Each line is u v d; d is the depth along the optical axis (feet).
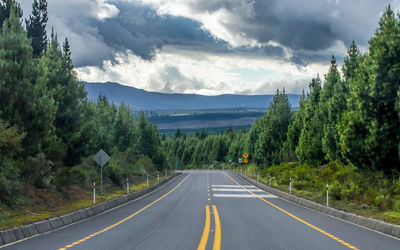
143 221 51.88
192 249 32.45
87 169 103.71
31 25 108.88
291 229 44.62
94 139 84.38
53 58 77.97
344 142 64.03
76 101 76.59
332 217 57.62
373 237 39.86
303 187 107.14
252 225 47.75
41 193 63.41
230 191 114.83
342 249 33.06
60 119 73.87
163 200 87.15
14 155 59.82
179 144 558.15
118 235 40.06
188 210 65.87
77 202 69.31
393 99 57.16
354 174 76.95
